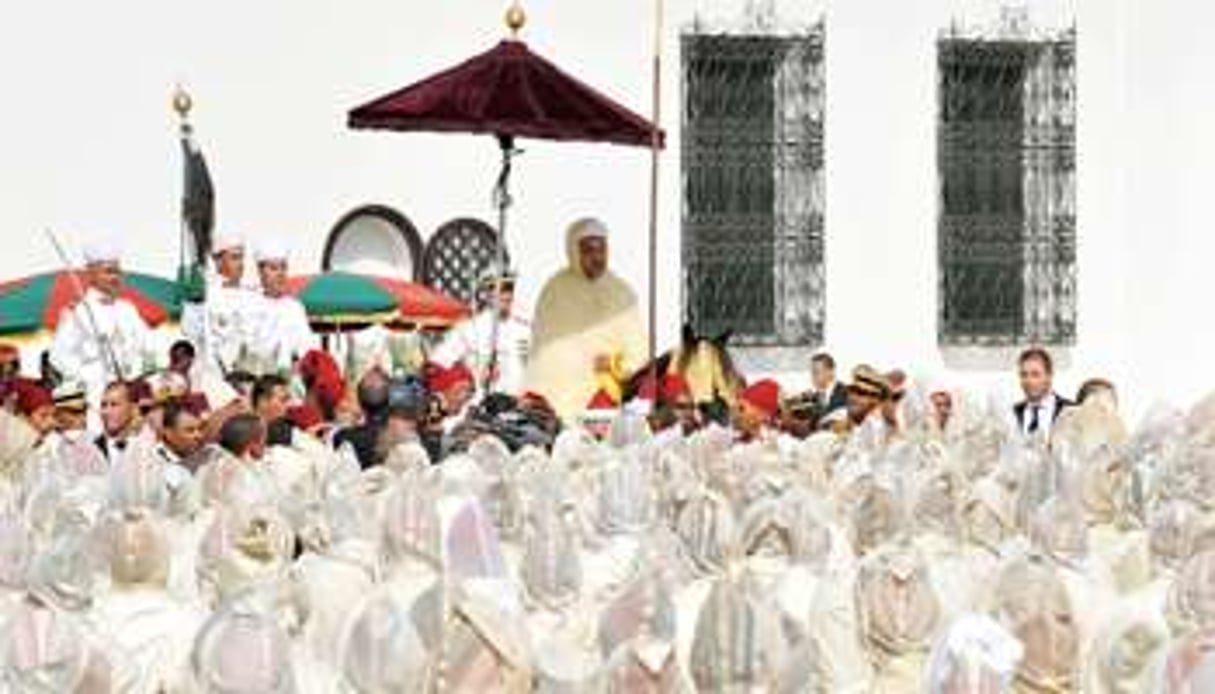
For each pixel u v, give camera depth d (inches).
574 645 474.6
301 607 523.2
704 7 1710.1
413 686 442.3
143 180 1626.5
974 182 1759.4
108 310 1293.1
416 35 1673.2
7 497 733.3
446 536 534.3
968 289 1755.7
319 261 1658.5
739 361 1708.9
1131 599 554.9
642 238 1701.5
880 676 489.4
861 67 1737.2
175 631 525.3
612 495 677.9
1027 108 1769.2
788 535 601.9
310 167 1656.0
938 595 500.1
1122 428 941.8
